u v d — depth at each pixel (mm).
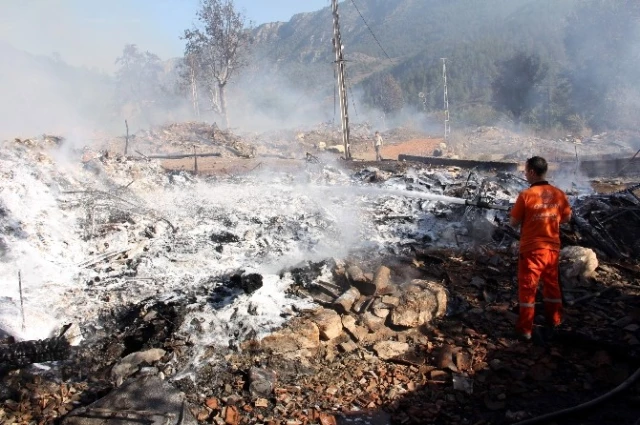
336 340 4676
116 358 4387
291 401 3873
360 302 5090
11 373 3996
